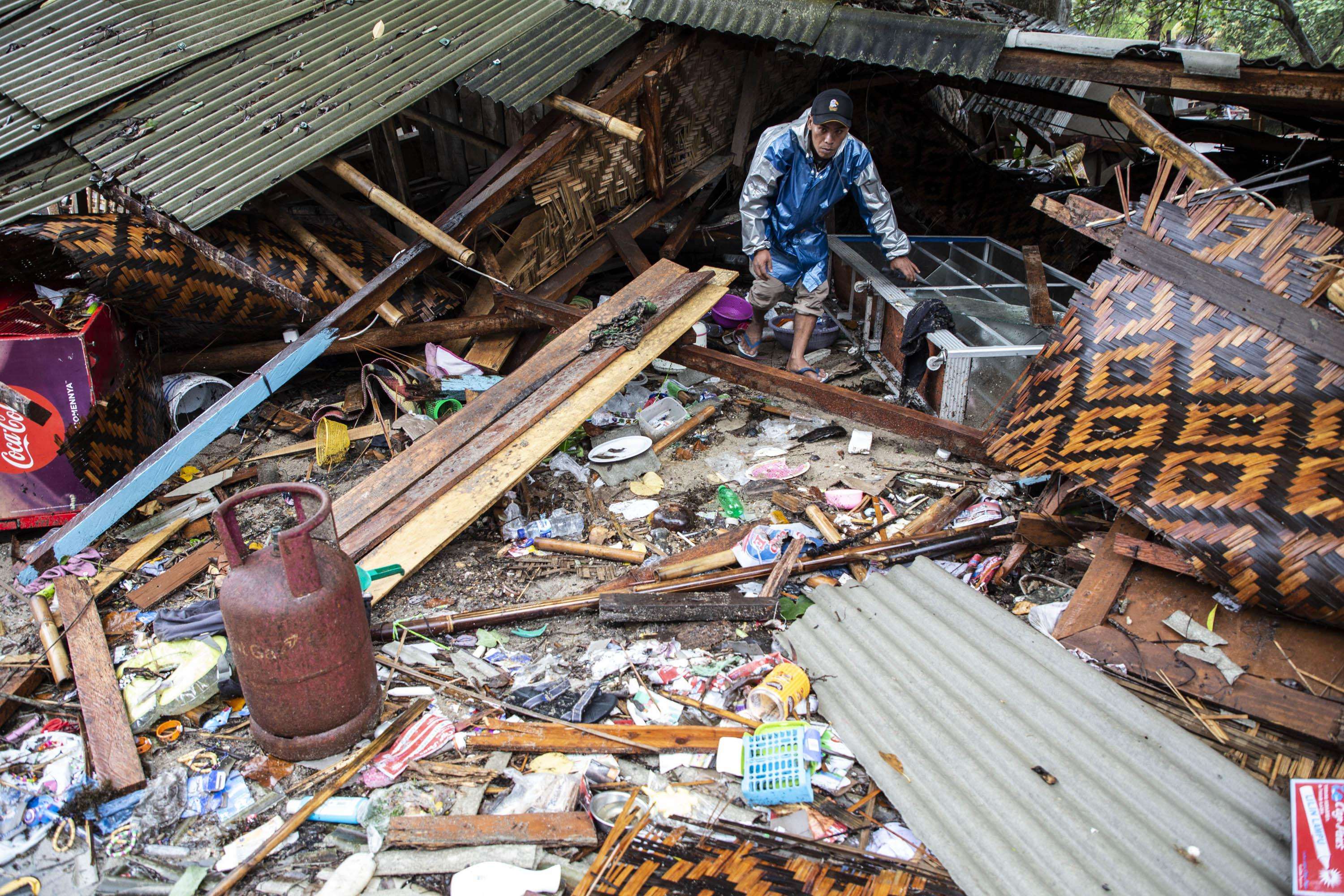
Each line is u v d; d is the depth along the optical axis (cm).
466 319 539
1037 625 334
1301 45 1120
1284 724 273
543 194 557
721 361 500
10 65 533
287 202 604
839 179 514
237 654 268
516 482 408
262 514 425
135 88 514
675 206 652
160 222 457
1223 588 292
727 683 320
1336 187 635
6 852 260
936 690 300
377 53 557
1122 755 265
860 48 534
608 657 334
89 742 290
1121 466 331
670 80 609
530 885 245
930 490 438
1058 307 543
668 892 241
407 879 252
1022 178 829
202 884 252
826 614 348
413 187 745
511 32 585
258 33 563
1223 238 314
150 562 391
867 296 565
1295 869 222
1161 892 229
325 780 281
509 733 298
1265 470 287
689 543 403
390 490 395
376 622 350
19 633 349
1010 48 500
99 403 406
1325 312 281
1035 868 240
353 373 550
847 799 277
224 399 422
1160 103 746
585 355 475
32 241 473
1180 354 321
